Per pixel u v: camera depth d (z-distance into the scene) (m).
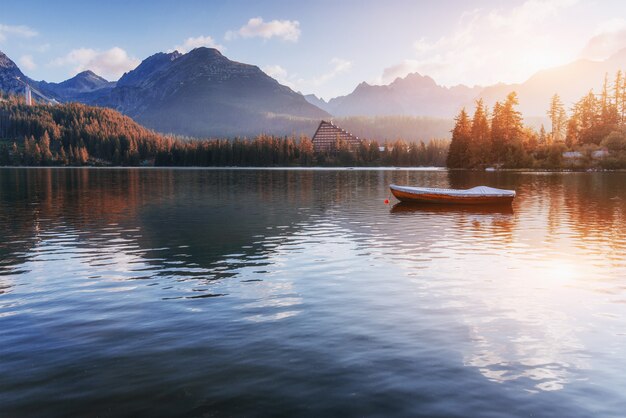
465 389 9.17
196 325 12.84
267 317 13.47
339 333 12.14
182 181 95.88
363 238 27.31
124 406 8.59
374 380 9.52
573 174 114.56
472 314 13.69
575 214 38.25
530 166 144.38
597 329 12.49
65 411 8.43
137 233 29.34
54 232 29.69
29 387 9.31
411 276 18.25
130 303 14.95
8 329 12.65
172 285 17.11
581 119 163.50
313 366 10.14
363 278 17.98
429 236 28.02
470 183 84.81
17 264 20.70
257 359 10.54
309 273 18.83
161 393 9.04
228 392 9.05
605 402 8.73
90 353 10.96
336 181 95.06
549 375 9.80
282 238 27.39
